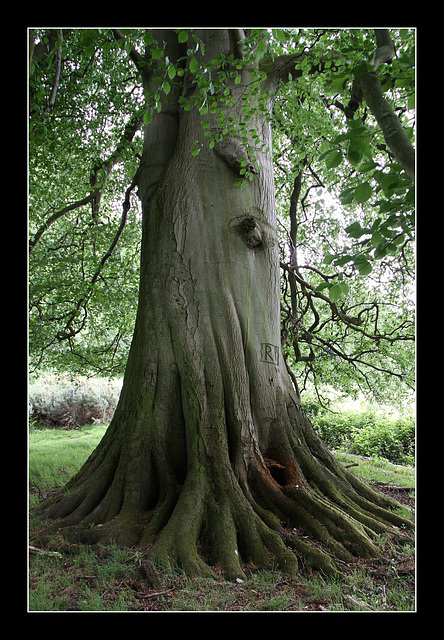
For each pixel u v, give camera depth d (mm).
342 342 10867
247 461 5066
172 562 4051
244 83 5992
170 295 5500
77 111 9633
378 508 5457
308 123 9156
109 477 5168
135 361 5531
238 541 4457
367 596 3789
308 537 4645
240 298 5539
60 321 10609
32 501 6250
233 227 5676
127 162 10617
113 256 10672
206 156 5844
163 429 5160
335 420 13594
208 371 5215
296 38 6215
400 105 6688
